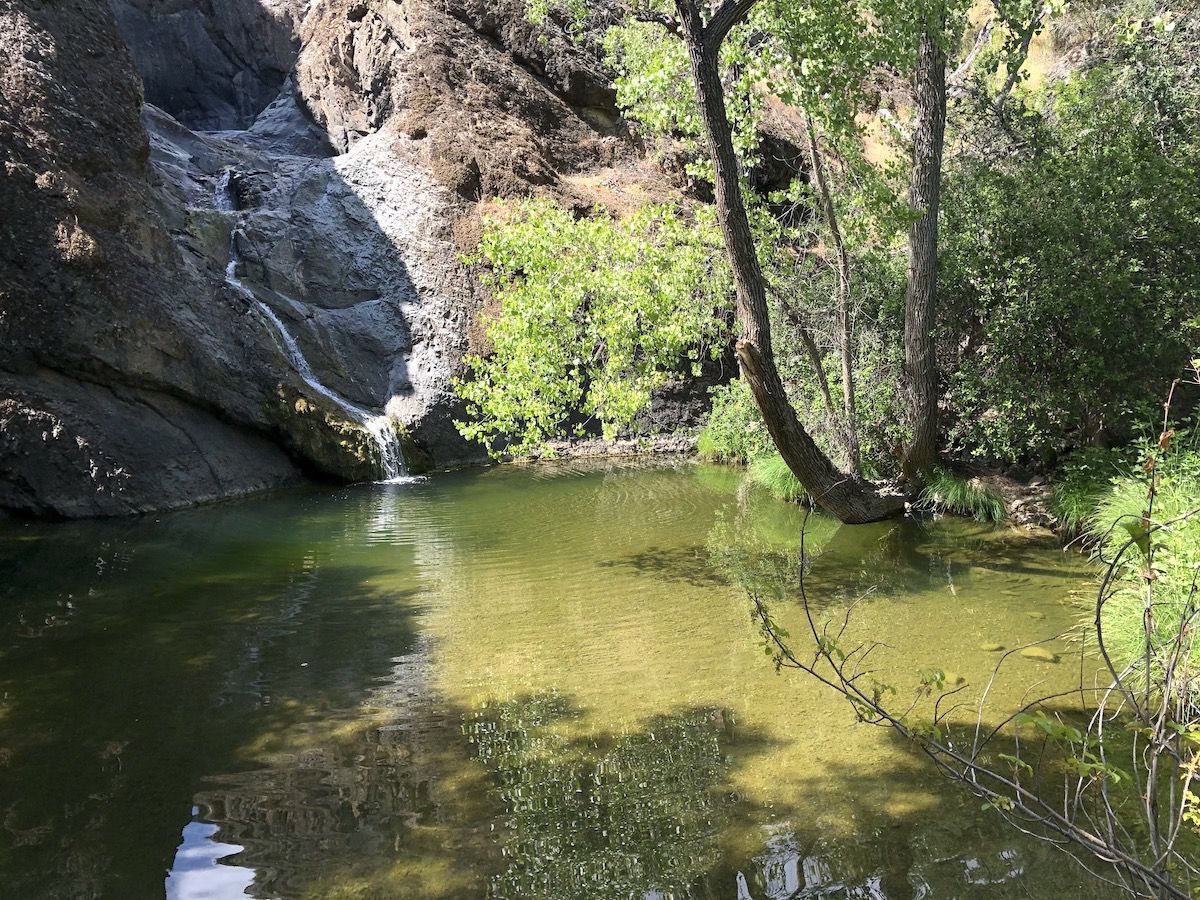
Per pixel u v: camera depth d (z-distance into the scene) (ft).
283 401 45.19
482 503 41.04
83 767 16.15
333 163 59.82
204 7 81.35
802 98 28.32
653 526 36.14
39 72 39.73
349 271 55.62
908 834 13.70
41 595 26.73
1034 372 35.42
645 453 55.26
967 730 17.21
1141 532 8.61
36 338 36.76
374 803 14.87
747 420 45.93
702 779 15.57
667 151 67.05
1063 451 37.32
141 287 41.01
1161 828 13.51
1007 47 40.55
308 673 20.81
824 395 34.88
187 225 50.72
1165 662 11.55
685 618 24.67
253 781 15.62
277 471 45.03
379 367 53.57
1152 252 34.68
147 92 79.46
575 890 12.32
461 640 23.07
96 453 37.50
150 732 17.63
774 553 31.65
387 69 66.08
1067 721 17.34
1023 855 13.05
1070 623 23.34
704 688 19.74
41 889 12.41
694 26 27.17
